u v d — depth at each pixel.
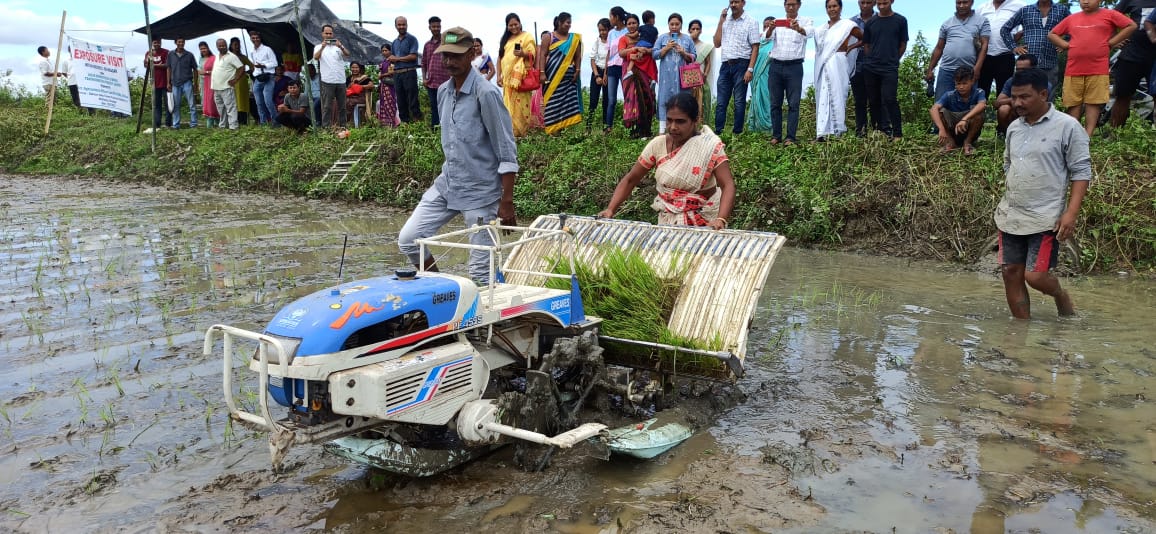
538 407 4.01
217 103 19.30
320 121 18.38
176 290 7.56
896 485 3.79
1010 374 5.34
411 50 15.95
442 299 3.68
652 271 5.02
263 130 18.00
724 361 4.52
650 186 11.70
